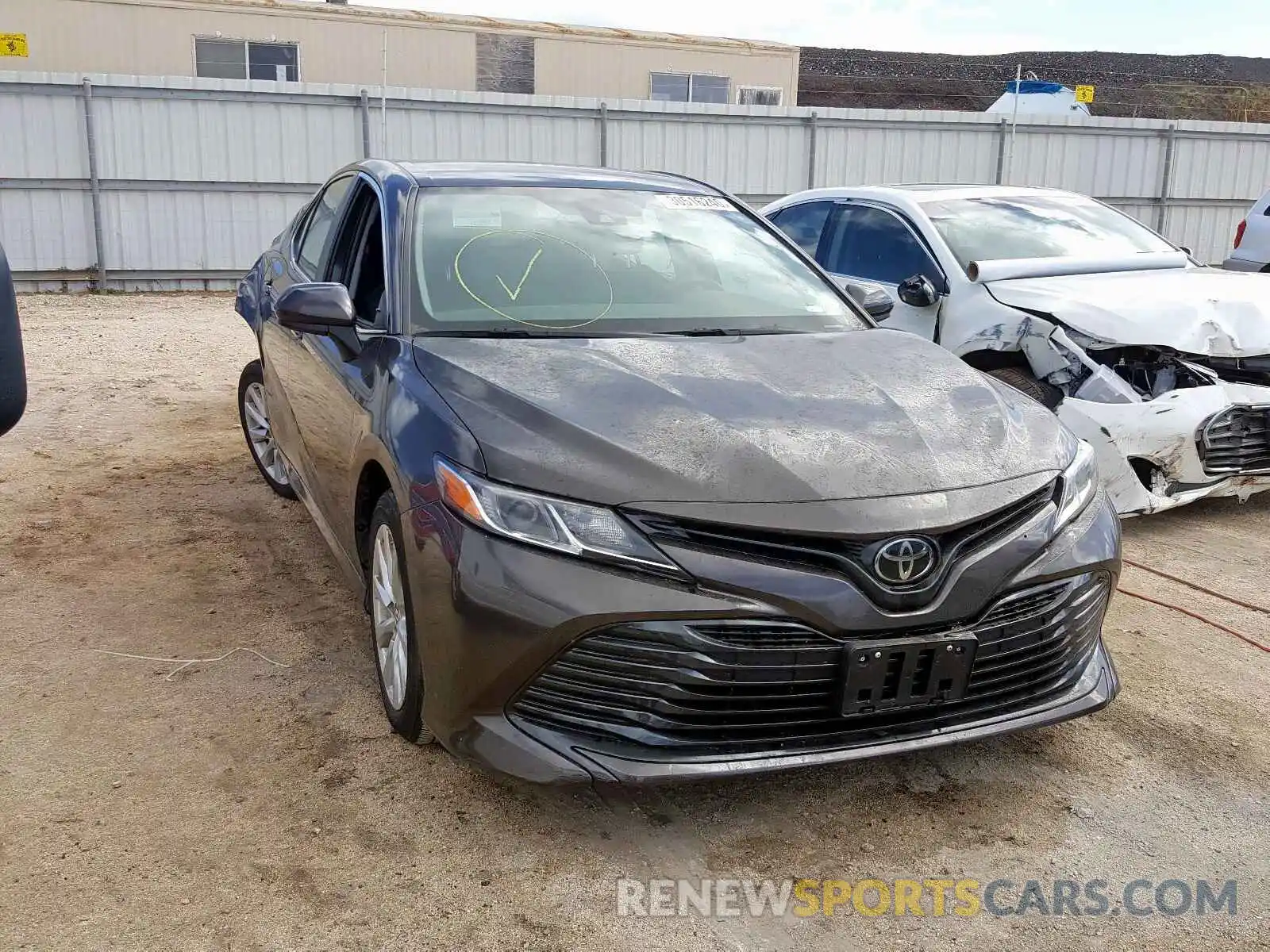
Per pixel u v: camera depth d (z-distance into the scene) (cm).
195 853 255
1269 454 497
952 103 4900
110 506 520
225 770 290
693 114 1677
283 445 459
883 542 246
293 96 1509
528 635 244
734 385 288
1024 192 689
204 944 224
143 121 1457
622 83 1919
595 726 248
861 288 412
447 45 1791
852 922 238
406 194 372
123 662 355
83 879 244
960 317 559
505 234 364
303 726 314
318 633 379
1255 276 595
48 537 475
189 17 1667
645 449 254
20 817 267
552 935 231
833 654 245
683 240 391
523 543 246
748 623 242
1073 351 501
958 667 254
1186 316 500
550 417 263
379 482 314
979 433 283
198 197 1504
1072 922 238
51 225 1453
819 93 4872
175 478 571
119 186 1466
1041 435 296
